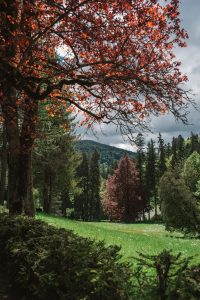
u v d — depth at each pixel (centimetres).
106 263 653
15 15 1279
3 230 1097
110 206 11125
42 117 2727
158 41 1338
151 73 1326
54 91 1579
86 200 13962
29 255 841
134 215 10881
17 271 914
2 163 4047
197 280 493
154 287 525
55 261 747
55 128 3528
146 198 11812
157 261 534
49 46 1555
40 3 1258
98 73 1357
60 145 5506
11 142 1658
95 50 1398
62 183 5916
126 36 1325
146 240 2492
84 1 1174
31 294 834
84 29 1297
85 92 1595
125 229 5191
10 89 1540
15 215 1366
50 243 856
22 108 1692
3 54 1242
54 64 1452
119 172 10962
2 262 1066
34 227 1086
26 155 1672
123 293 569
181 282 496
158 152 12812
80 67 1255
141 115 1466
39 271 766
